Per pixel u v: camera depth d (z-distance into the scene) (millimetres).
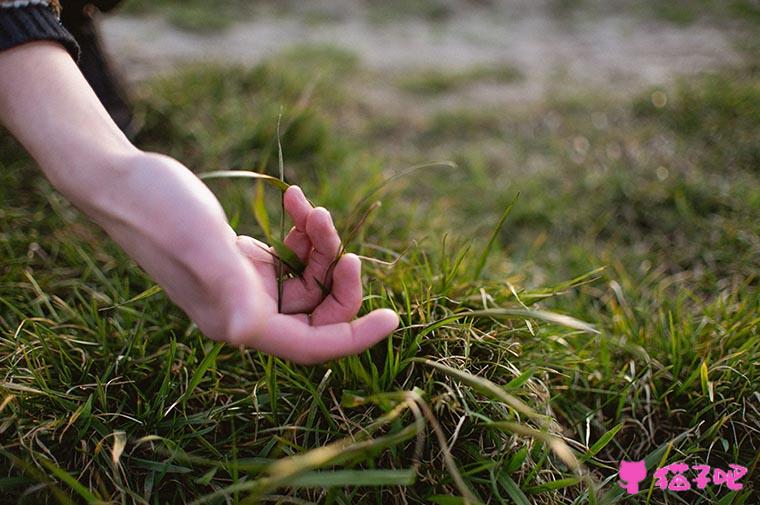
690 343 545
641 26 1634
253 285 384
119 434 446
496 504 455
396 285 545
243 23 1558
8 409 459
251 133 842
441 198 852
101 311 567
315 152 876
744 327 543
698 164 935
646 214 825
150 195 392
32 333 514
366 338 411
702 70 1290
